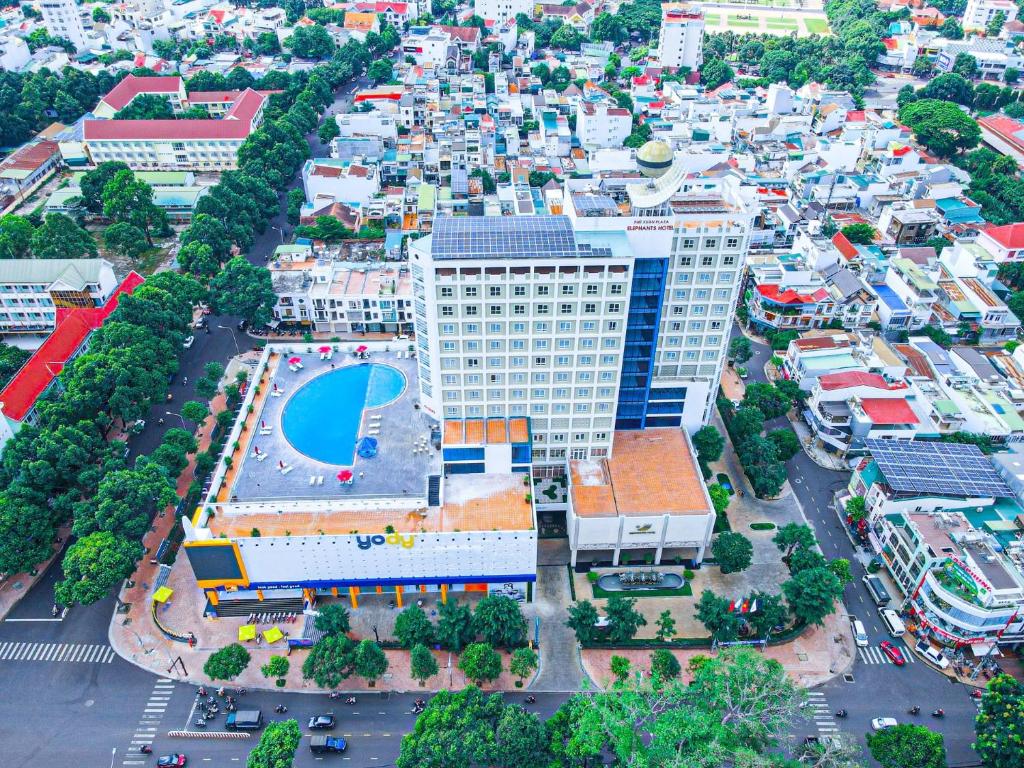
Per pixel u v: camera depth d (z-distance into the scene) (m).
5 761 118.62
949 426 174.25
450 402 148.62
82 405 165.00
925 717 125.56
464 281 131.75
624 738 104.19
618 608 132.88
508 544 134.38
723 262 149.25
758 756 101.00
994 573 129.00
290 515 138.00
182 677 131.38
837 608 144.12
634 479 152.88
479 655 125.50
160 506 146.88
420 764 109.75
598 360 143.75
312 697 128.50
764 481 161.88
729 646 134.00
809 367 190.50
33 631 138.50
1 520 138.88
